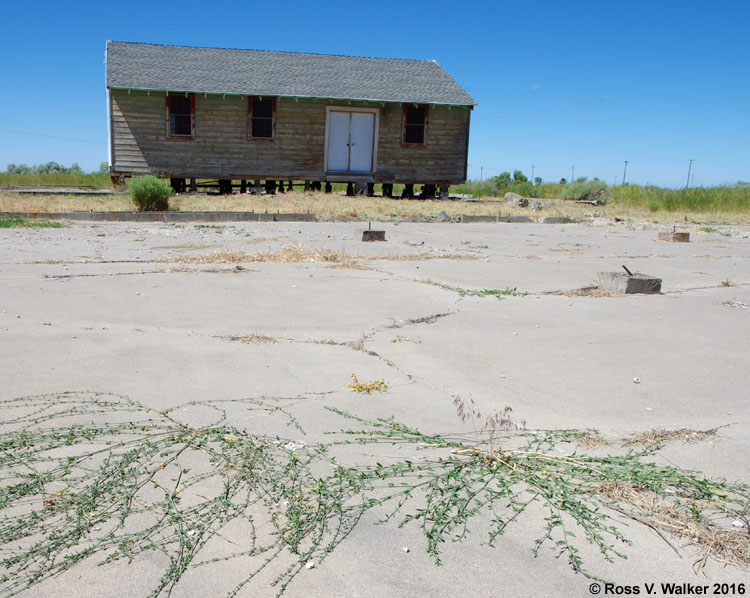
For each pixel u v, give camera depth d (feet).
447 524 8.41
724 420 12.04
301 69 81.97
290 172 75.61
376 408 12.25
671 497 9.14
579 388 13.61
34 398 12.25
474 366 14.96
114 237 38.27
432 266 28.99
